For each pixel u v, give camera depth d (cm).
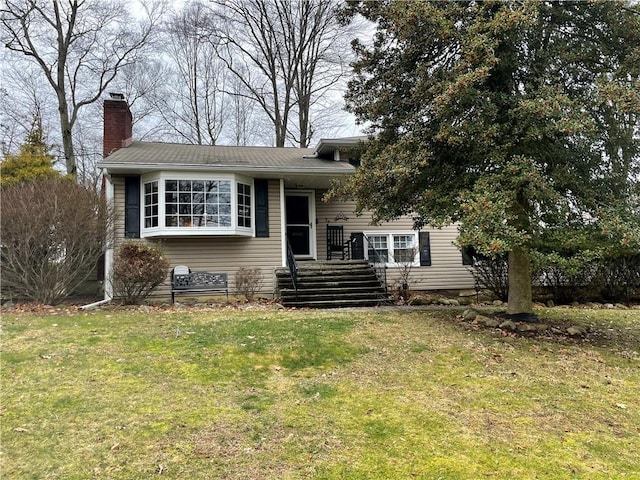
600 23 729
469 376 523
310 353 597
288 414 405
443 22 690
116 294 1020
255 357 575
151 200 1145
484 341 680
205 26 2502
